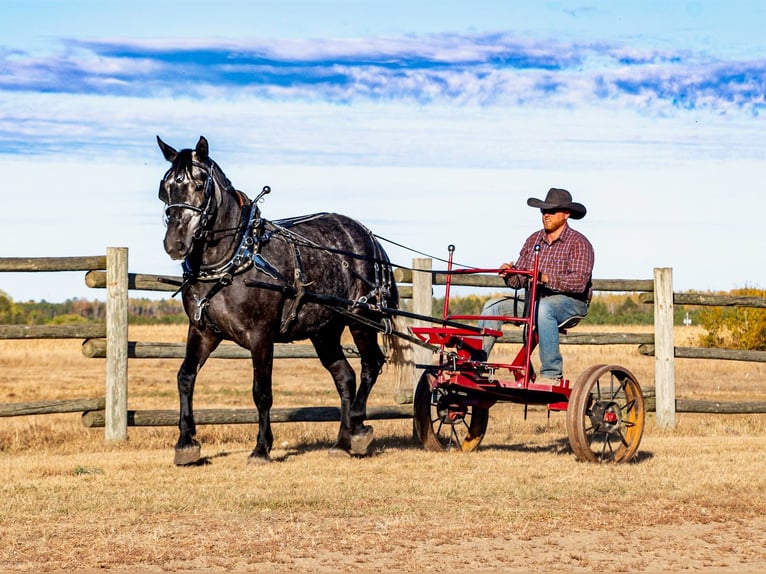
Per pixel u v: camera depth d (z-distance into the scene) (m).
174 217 9.71
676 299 15.48
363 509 8.38
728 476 10.04
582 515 8.21
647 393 15.45
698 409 15.45
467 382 10.97
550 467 10.54
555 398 11.05
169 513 8.16
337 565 6.73
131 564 6.72
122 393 12.57
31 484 9.42
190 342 10.54
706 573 6.67
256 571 6.59
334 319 11.27
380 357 11.84
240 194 10.34
